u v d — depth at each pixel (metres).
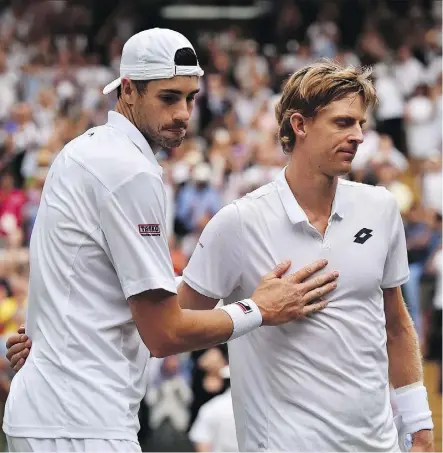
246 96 25.14
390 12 30.66
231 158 20.14
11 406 5.28
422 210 17.58
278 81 25.88
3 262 13.47
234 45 29.31
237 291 5.82
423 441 6.09
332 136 5.53
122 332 5.29
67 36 30.09
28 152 20.84
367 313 5.66
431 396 14.96
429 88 24.47
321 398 5.55
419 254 16.23
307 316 5.57
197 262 5.75
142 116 5.36
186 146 20.41
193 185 18.20
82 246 5.22
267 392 5.64
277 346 5.61
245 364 5.72
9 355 5.59
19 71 25.45
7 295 13.09
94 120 23.50
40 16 30.36
